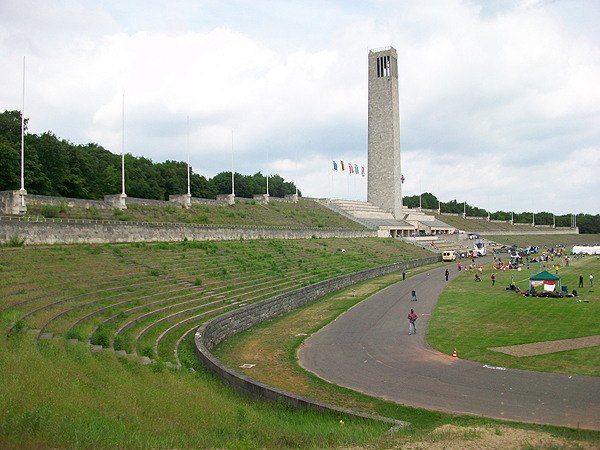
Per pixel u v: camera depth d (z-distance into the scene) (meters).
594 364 25.69
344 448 14.42
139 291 36.97
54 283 32.84
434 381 23.95
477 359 27.72
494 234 183.50
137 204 67.62
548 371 24.81
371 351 30.61
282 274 56.31
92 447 11.61
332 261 75.69
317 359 29.20
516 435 16.16
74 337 23.44
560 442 15.41
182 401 17.80
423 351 30.12
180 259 51.12
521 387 22.48
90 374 18.05
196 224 66.94
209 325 32.34
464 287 60.81
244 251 64.75
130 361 21.73
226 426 15.85
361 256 88.19
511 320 38.31
